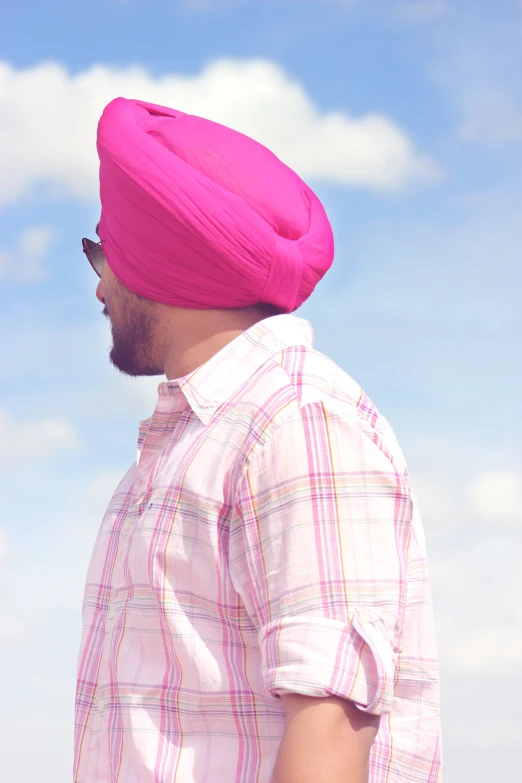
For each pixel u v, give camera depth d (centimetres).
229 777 116
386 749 122
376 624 106
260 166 145
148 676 124
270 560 112
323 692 102
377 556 110
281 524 112
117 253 144
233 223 135
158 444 140
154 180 135
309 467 112
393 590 109
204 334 142
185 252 136
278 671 105
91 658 140
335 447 114
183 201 134
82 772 134
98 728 131
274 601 110
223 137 145
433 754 126
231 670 118
